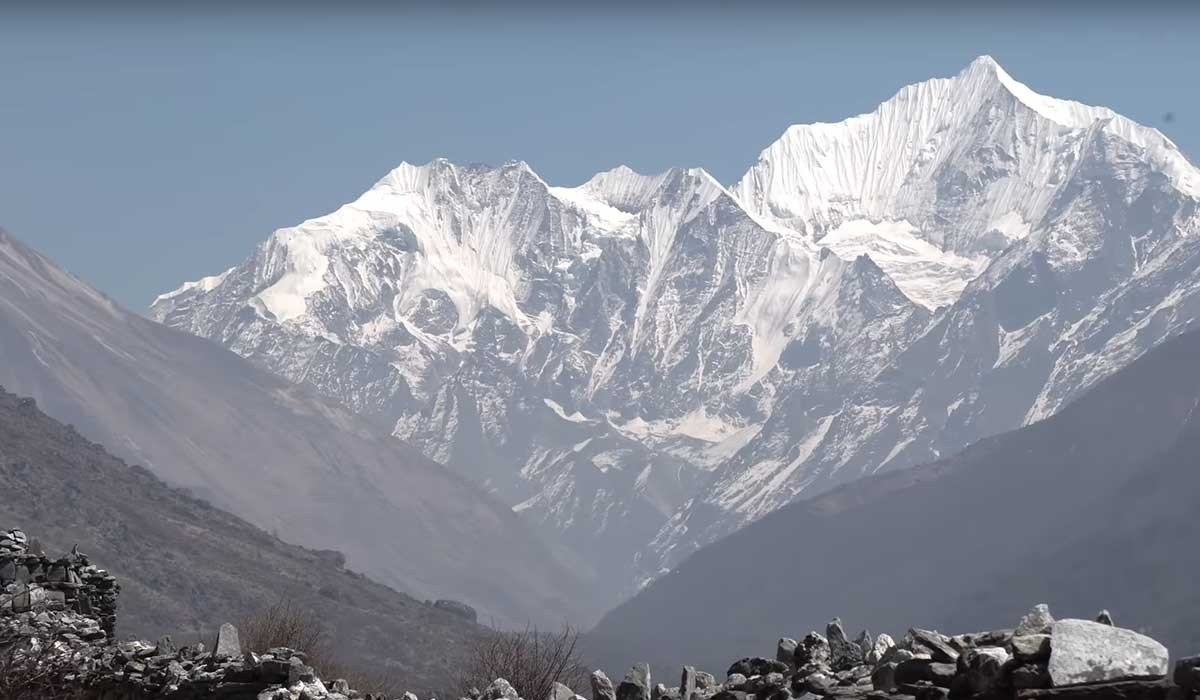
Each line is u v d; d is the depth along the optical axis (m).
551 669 23.25
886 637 13.84
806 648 14.50
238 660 20.94
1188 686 10.15
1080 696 10.70
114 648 24.27
